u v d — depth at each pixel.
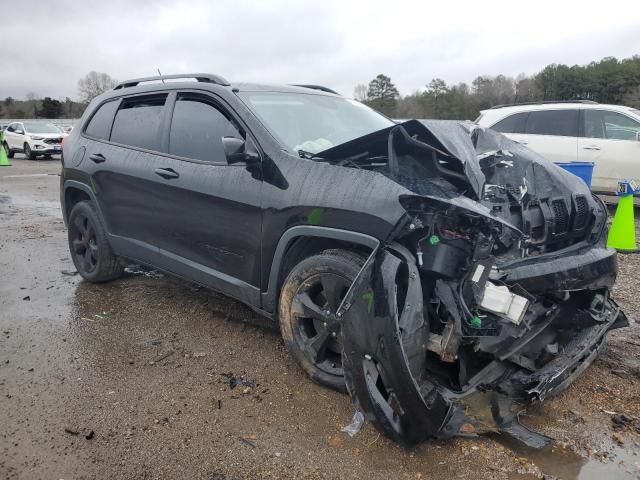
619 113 9.09
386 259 2.62
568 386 3.25
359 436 2.80
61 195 5.32
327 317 3.06
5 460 2.59
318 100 4.32
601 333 3.33
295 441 2.76
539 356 3.16
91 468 2.54
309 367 3.24
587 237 3.43
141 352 3.76
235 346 3.84
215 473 2.52
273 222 3.25
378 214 2.73
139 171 4.23
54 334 4.05
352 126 4.18
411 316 2.57
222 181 3.57
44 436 2.78
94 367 3.53
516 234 2.76
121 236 4.62
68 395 3.18
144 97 4.53
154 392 3.22
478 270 2.70
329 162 3.17
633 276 5.53
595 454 2.66
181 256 4.05
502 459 2.61
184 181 3.83
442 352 2.63
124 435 2.79
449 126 3.20
